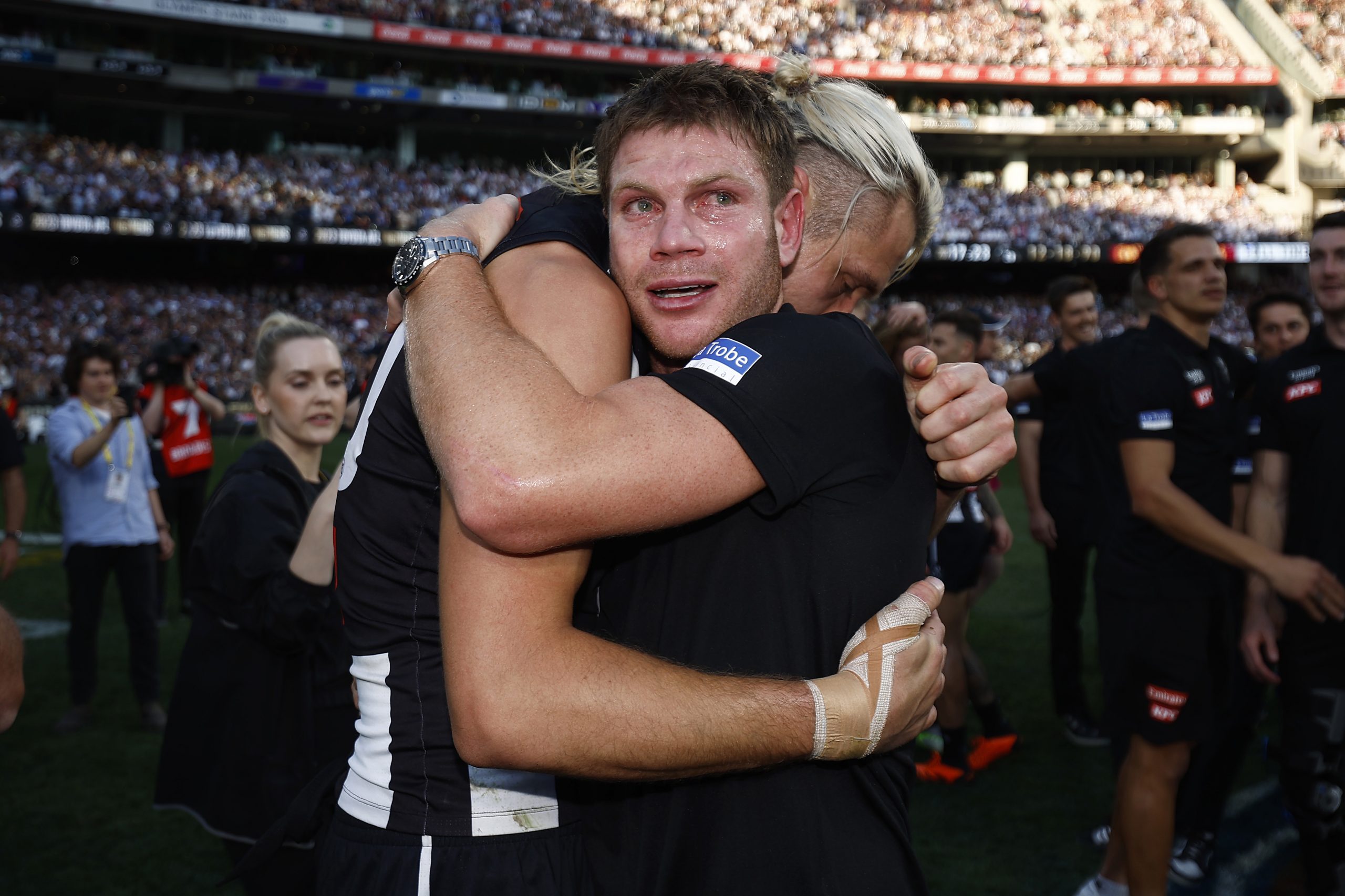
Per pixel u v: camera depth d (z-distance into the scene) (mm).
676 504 1033
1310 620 2748
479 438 994
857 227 1414
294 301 29031
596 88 33594
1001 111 34656
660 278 1182
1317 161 34062
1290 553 2967
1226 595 2869
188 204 27125
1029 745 4633
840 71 33344
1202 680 2762
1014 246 31438
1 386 20422
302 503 2369
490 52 31078
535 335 1115
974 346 4266
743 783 1163
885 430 1183
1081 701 4711
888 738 1157
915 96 34656
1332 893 2783
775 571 1156
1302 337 5105
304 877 2154
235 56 29922
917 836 3668
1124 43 34469
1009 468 18250
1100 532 4453
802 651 1159
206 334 25688
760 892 1146
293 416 2582
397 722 1250
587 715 1014
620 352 1151
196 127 31609
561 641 1037
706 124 1176
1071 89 34625
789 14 33812
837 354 1160
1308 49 34906
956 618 4145
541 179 1501
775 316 1178
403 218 29547
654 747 1031
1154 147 35594
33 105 29906
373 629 1272
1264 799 4027
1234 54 34219
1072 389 4551
